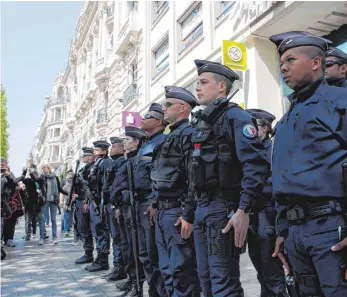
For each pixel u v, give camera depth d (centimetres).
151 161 365
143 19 1605
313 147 172
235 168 239
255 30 835
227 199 237
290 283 191
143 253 390
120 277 520
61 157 4322
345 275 158
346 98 171
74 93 3516
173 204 308
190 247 301
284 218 190
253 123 235
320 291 171
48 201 963
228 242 232
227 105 248
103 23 2345
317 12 734
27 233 1016
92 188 587
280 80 873
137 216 390
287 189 177
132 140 439
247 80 875
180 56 1267
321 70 187
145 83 1545
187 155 288
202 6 1129
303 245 172
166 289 325
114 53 1969
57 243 947
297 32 195
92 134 2473
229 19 980
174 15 1327
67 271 596
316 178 167
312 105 179
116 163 498
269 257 335
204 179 240
